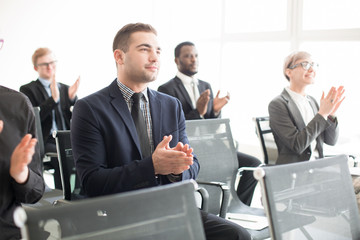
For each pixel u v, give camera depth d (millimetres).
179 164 1737
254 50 5414
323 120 2891
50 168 3467
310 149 3000
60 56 5664
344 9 4555
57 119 4070
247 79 5531
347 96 4594
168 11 6320
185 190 1119
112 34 6051
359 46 4473
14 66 5363
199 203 2469
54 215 945
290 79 3125
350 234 1446
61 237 950
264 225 2277
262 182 1231
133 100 1962
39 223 925
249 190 3273
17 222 897
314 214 1340
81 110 1867
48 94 4254
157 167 1765
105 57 6023
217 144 2668
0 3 5207
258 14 5324
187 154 1758
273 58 5258
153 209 1059
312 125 2893
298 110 3035
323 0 4688
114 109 1909
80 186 2266
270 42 5176
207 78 5961
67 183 2221
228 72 5680
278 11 5133
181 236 1086
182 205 1104
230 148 2727
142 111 1982
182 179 1916
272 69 5285
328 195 1401
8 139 1556
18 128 1598
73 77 5781
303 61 3039
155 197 1066
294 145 2908
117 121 1891
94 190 1810
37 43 5488
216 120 2703
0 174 1527
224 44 5664
